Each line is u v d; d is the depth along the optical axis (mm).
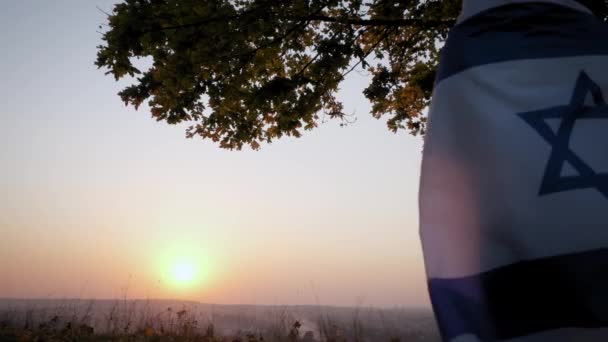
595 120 735
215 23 4785
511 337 699
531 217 705
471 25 864
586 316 672
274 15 4984
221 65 5199
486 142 763
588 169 705
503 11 844
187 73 4988
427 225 796
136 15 4598
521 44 806
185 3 4648
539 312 697
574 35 800
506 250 728
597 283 671
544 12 821
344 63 5590
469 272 741
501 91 778
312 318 16672
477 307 725
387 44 6281
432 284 766
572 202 692
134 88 5117
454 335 717
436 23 5320
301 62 6023
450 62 857
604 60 775
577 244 686
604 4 2432
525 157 725
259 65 5488
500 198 729
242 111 6000
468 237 753
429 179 816
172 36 4746
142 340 6883
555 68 775
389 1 5328
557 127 731
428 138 844
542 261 698
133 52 4770
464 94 813
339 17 5281
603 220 681
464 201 768
